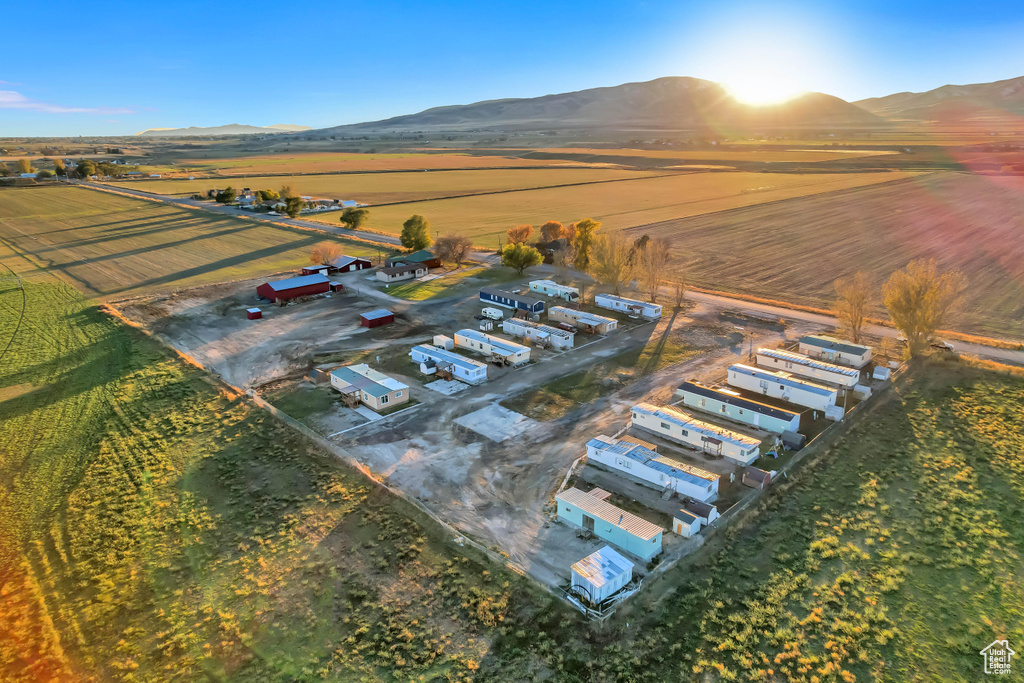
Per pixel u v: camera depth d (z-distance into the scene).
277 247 130.12
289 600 34.59
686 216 160.88
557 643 31.70
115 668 30.22
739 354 71.00
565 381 63.88
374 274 108.12
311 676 29.72
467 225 152.50
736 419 55.16
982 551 37.72
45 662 30.62
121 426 54.12
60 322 82.00
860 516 41.50
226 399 59.38
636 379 64.38
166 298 92.88
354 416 56.25
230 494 44.34
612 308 88.38
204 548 38.81
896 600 34.03
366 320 80.38
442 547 38.88
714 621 33.06
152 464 48.09
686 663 30.41
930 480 45.16
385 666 30.22
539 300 86.31
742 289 98.56
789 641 31.52
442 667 30.16
